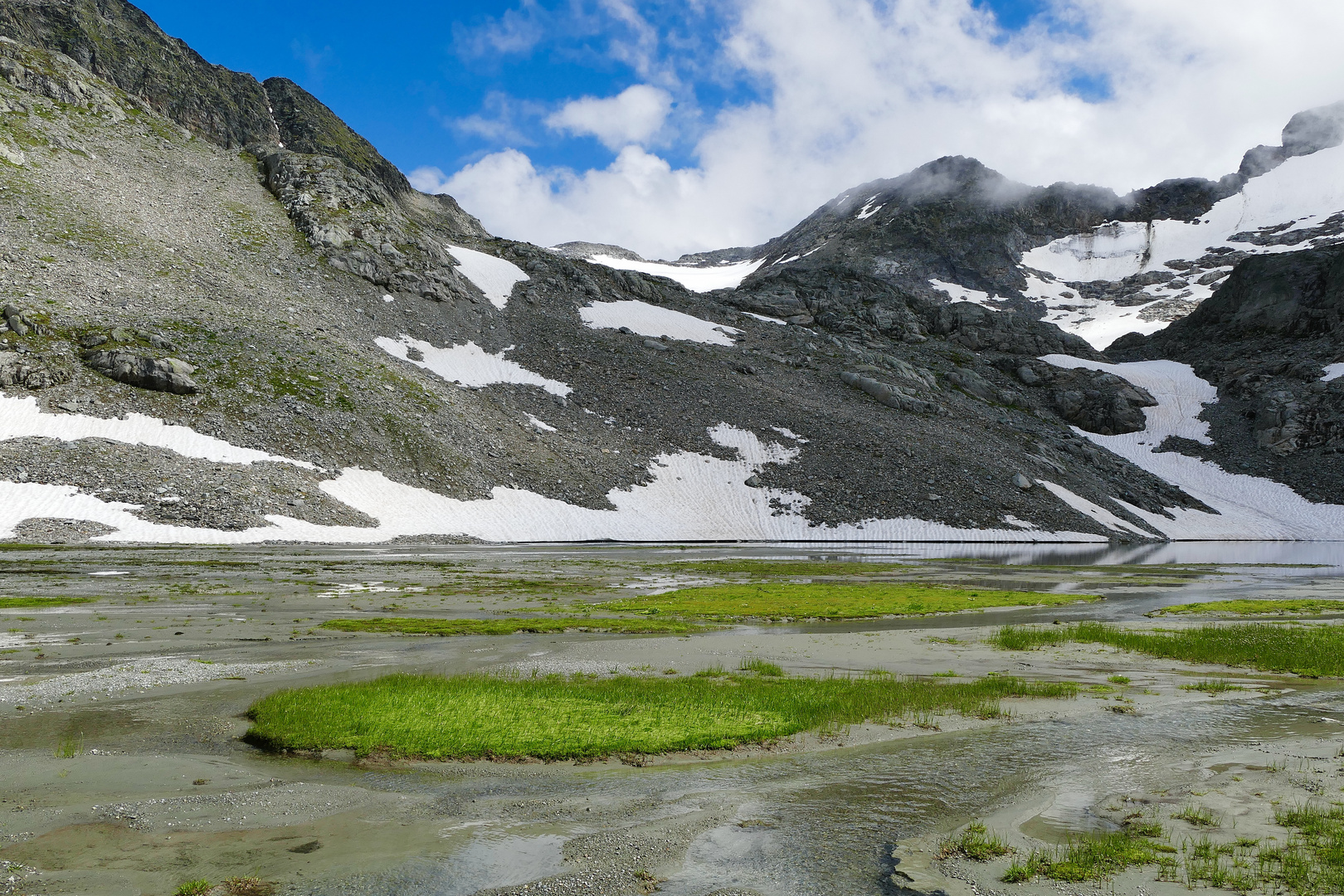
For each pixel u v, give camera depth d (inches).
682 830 523.8
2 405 3265.3
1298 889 429.4
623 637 1389.0
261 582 2054.6
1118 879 442.6
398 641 1295.5
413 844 495.8
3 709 816.9
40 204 4879.4
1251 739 762.2
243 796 577.6
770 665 1116.5
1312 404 6845.5
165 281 4736.7
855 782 628.7
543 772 650.8
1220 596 2206.0
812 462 5236.2
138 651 1148.5
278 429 3828.7
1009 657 1227.2
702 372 6190.9
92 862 457.4
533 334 6274.6
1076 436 7032.5
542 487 4402.1
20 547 2556.6
